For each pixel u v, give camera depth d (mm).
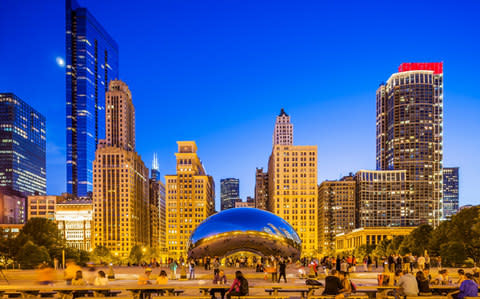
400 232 172250
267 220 55688
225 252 54906
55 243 89875
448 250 65688
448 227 78875
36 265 70562
